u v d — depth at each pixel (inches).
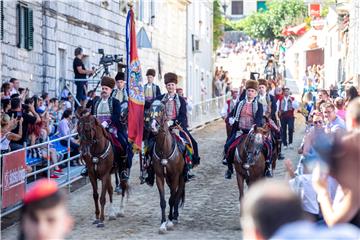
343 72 1659.7
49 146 697.6
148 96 700.0
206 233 569.6
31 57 904.3
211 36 2193.7
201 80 1999.3
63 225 194.1
